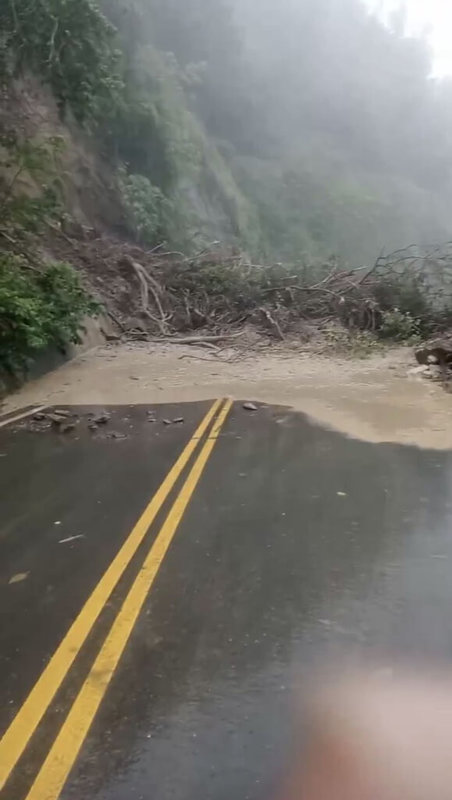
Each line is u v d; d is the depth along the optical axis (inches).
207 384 492.7
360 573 178.7
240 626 152.3
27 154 627.2
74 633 150.9
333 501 238.1
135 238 1075.9
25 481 273.9
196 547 199.0
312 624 152.3
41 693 129.0
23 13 654.5
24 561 193.5
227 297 804.0
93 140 1077.8
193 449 314.8
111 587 173.5
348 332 709.9
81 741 115.4
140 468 286.2
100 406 420.5
